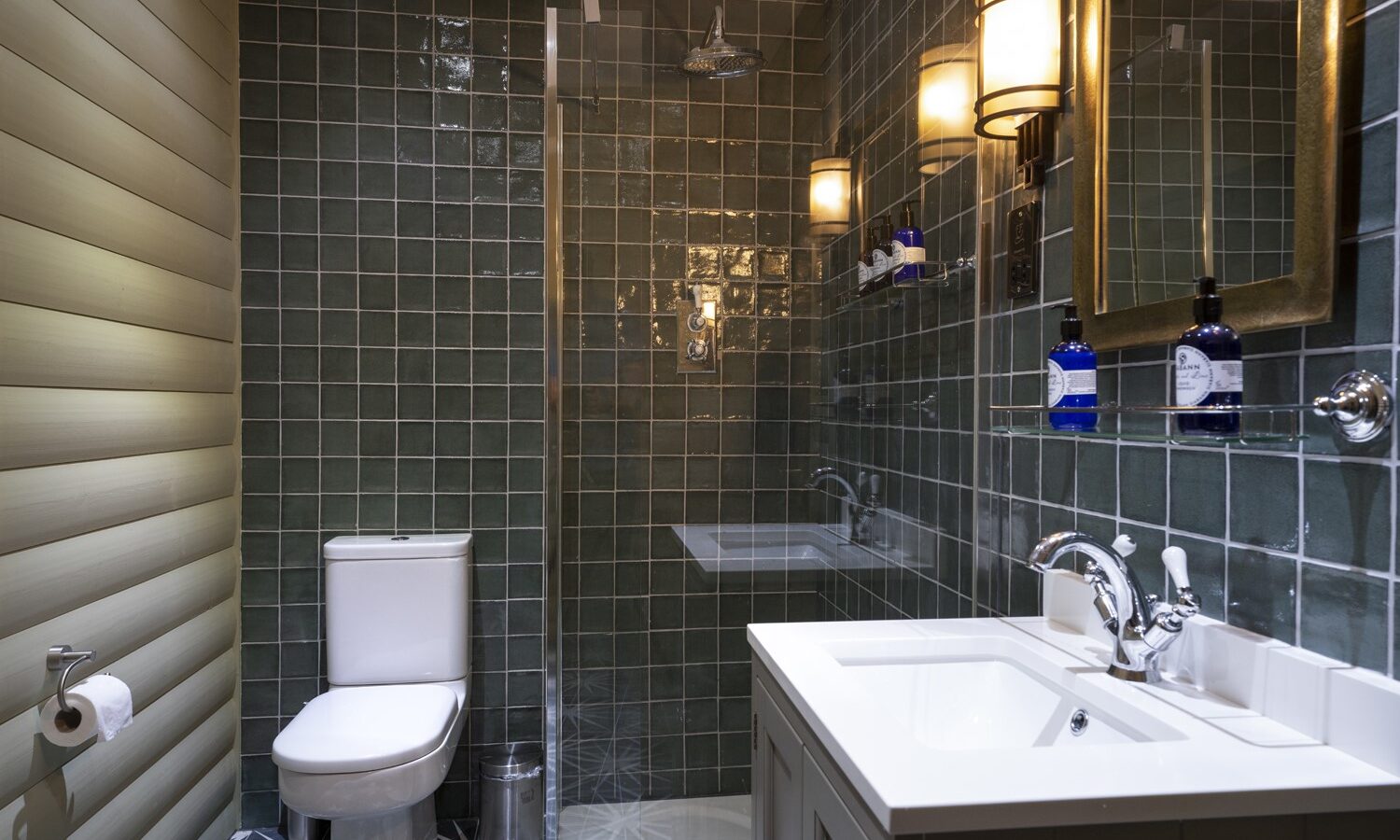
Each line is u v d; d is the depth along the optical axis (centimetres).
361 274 276
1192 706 109
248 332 271
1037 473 171
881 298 206
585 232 206
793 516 210
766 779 147
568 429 207
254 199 272
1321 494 102
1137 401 139
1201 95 120
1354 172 97
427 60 279
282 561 272
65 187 172
